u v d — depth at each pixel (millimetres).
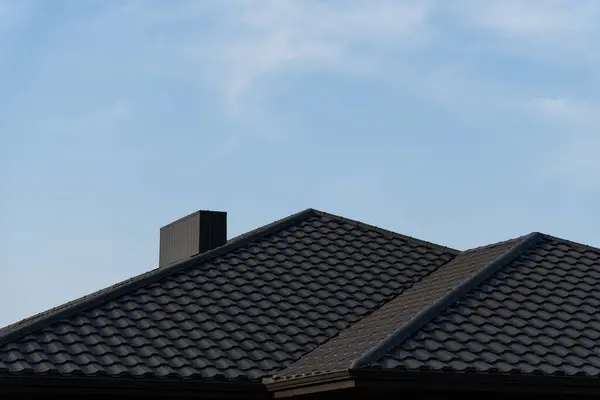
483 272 37000
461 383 28797
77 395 31375
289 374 31391
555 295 35906
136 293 37750
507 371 29156
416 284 41281
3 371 29984
